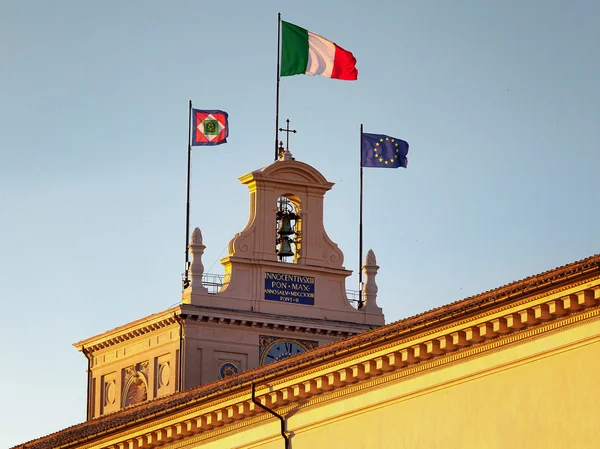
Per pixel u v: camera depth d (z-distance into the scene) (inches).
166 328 3939.5
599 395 2549.2
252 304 3917.3
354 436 2908.5
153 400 3577.8
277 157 4030.5
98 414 4124.0
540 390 2628.0
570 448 2576.3
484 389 2709.2
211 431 3176.7
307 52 4047.7
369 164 4099.4
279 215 3993.6
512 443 2655.0
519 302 2632.9
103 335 4109.3
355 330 3966.5
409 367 2824.8
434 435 2773.1
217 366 3882.9
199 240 3937.0
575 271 2546.8
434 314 2773.1
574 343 2588.6
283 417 3034.0
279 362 3147.1
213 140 4084.6
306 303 3956.7
